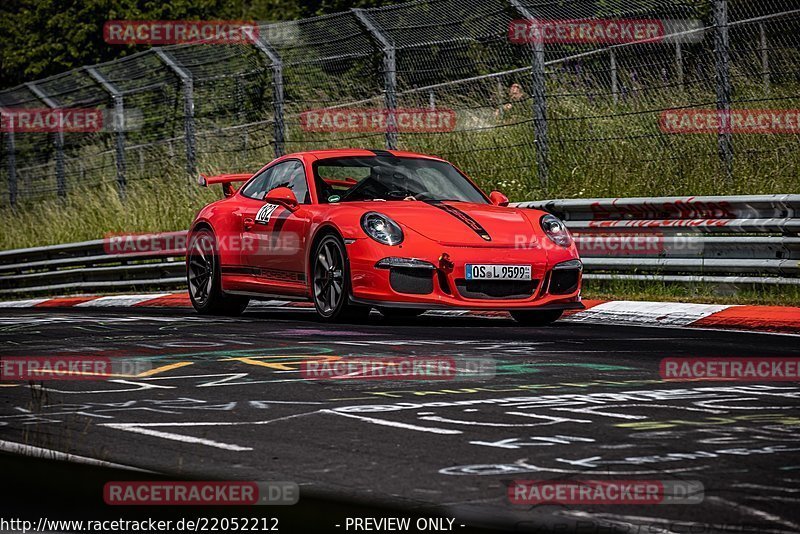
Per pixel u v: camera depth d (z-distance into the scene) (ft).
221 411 53.26
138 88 191.01
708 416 50.52
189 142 176.76
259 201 105.60
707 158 123.95
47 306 150.30
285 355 72.69
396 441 45.75
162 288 155.53
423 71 147.74
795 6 122.11
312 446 45.01
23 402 57.11
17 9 329.11
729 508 35.29
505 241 89.86
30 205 227.20
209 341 81.61
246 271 104.73
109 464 41.57
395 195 98.89
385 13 143.64
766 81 122.42
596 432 47.11
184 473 40.27
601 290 112.06
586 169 134.72
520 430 47.62
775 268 98.37
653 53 129.90
